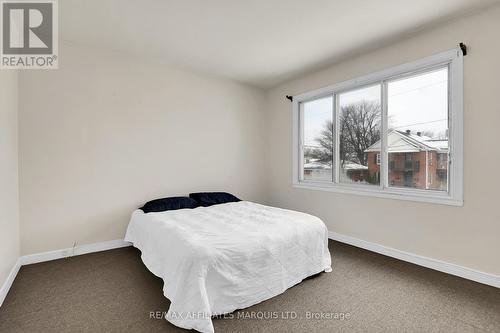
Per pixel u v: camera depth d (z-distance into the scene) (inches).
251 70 146.9
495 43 84.6
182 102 144.6
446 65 97.8
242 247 73.6
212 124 157.1
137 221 111.4
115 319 68.0
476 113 88.8
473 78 89.4
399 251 110.4
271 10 89.6
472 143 90.0
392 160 116.2
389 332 63.1
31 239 103.8
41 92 105.4
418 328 64.6
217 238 76.2
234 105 167.0
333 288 84.9
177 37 109.0
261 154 182.1
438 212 98.8
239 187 170.6
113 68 122.3
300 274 86.7
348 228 132.0
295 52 122.7
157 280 90.7
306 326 65.4
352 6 86.8
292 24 98.4
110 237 122.0
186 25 99.3
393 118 115.5
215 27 101.0
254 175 178.2
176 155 142.5
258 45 116.3
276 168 177.5
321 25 99.1
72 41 111.8
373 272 97.1
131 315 69.8
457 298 78.4
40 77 105.3
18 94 100.6
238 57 129.3
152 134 134.1
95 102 117.8
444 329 64.2
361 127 129.0
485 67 86.7
